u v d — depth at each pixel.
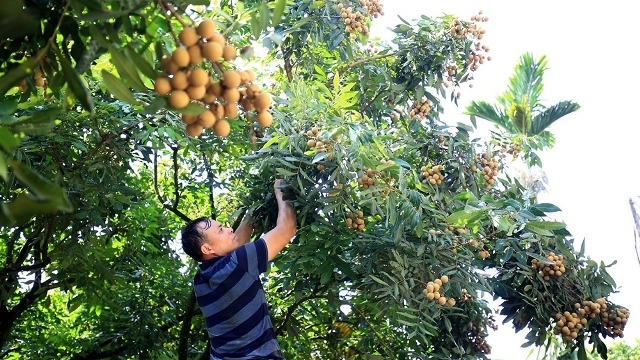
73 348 6.63
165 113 4.56
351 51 5.37
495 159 4.99
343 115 3.93
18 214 1.34
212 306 3.37
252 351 3.33
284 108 4.06
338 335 5.85
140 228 5.88
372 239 4.30
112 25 1.84
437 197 4.32
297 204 3.91
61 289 5.44
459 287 4.22
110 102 4.70
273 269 5.87
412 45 5.55
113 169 4.78
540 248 4.66
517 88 6.34
